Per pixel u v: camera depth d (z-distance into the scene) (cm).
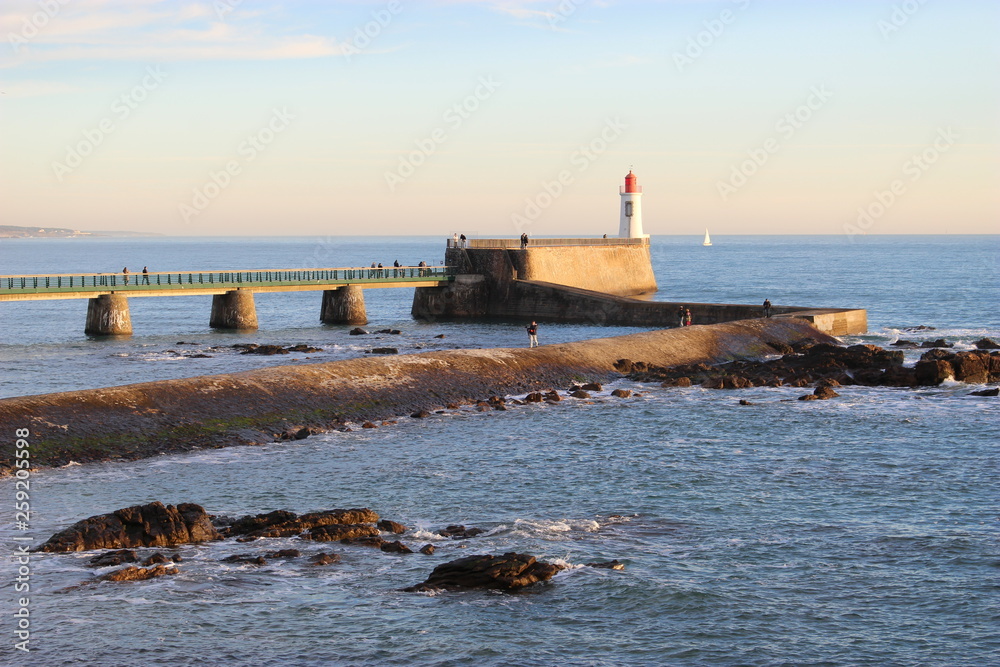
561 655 1931
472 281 9888
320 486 3139
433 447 3706
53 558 2377
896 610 2156
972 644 1992
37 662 1867
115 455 3441
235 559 2389
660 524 2744
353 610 2112
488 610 2120
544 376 5147
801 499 3006
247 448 3650
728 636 2020
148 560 2364
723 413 4406
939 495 3050
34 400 3616
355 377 4488
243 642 1962
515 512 2858
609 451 3653
